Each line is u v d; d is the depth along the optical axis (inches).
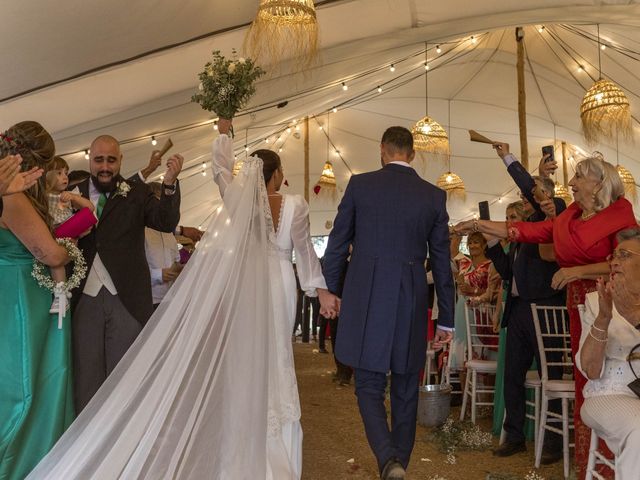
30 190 104.8
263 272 112.9
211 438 99.2
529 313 158.6
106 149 125.3
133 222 125.3
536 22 271.3
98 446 94.2
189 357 100.4
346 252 130.3
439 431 183.9
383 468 114.2
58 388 103.9
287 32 175.8
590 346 104.2
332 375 303.7
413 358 123.0
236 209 113.5
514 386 162.2
